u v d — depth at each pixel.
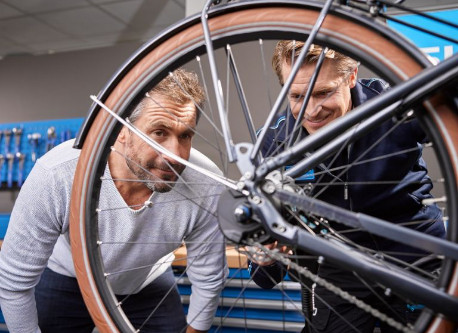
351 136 0.71
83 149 0.85
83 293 0.87
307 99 0.80
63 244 1.19
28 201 1.00
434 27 1.85
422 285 0.65
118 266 1.11
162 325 1.29
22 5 3.71
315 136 0.70
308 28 0.73
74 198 0.86
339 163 1.02
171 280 1.35
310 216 0.79
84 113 3.05
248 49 2.27
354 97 1.06
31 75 3.17
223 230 0.74
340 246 0.71
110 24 4.11
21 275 1.01
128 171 1.02
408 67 0.69
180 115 0.98
